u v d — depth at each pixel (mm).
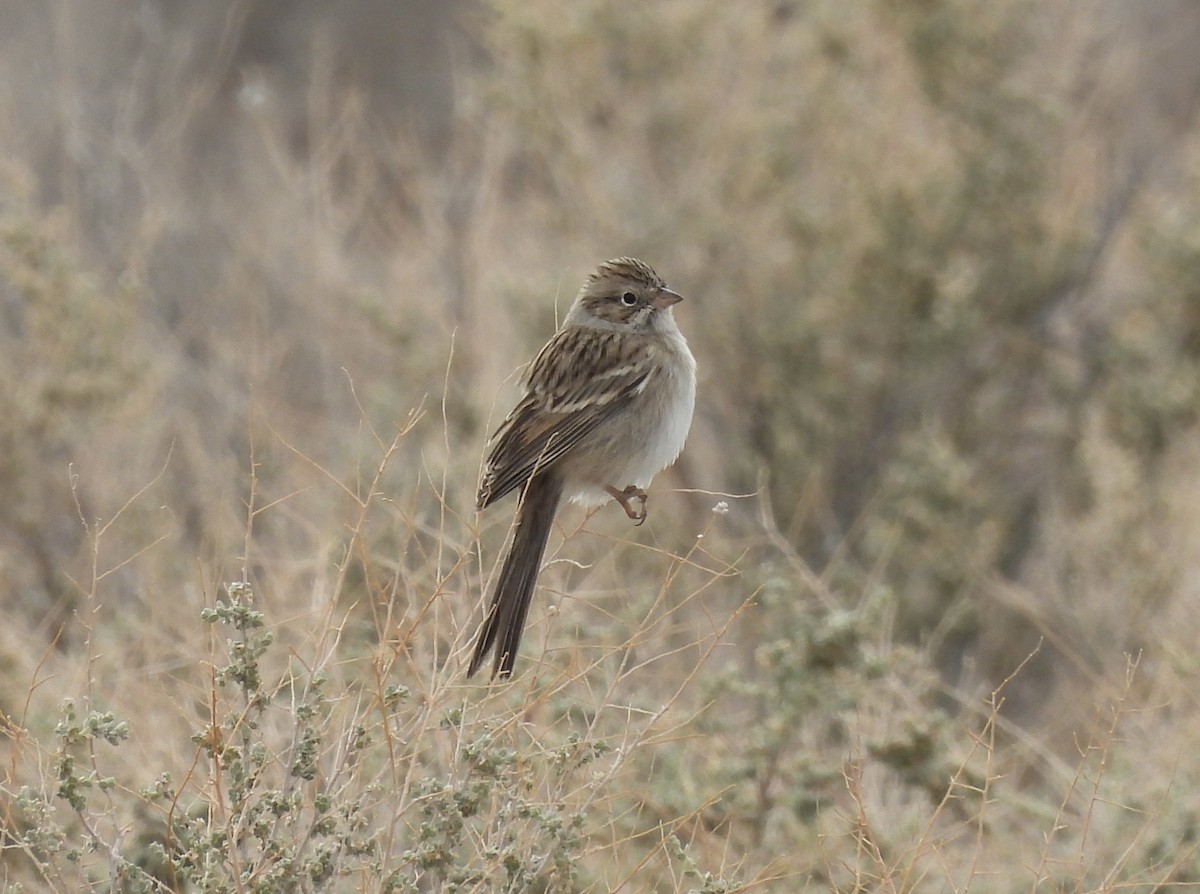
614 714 9711
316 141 18922
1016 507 15484
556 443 9672
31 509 13312
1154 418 15484
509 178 17641
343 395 15508
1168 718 11156
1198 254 15930
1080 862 8438
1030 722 13086
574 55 16625
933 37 16359
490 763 7316
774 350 15805
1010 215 16234
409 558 10977
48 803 7668
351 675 9484
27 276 13844
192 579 11594
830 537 14547
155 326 16281
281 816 7207
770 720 9766
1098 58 17469
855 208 16188
